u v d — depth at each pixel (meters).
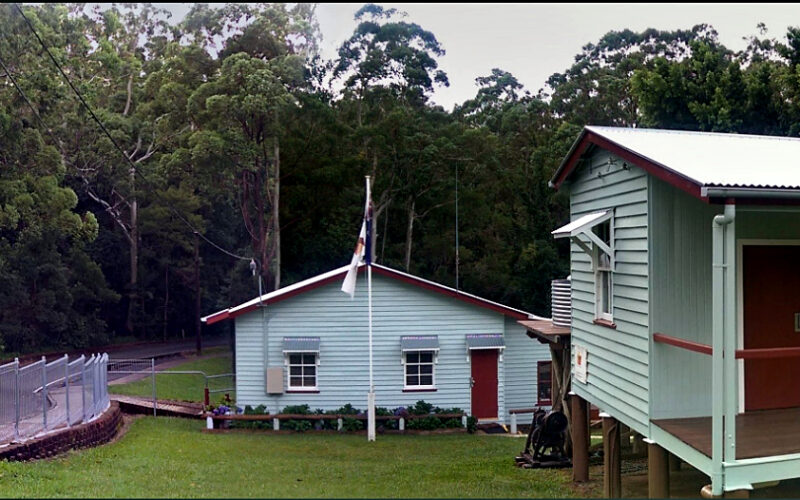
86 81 39.09
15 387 13.38
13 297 34.47
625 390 9.69
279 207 37.06
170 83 37.62
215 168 35.59
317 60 41.28
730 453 7.53
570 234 9.84
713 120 27.00
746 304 9.53
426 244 38.97
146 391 25.83
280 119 35.53
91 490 9.19
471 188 37.75
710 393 8.93
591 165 11.07
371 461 14.60
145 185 41.88
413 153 36.44
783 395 9.70
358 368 20.56
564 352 13.22
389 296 20.64
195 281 42.94
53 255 36.69
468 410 20.73
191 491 9.25
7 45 29.09
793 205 7.66
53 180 31.02
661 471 8.75
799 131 25.62
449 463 14.39
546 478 12.62
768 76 27.17
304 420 19.75
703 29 42.19
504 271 37.09
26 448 12.38
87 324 40.09
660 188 8.87
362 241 18.28
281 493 9.21
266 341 20.50
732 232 7.45
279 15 39.94
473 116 43.62
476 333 20.94
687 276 8.89
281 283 37.28
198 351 39.78
